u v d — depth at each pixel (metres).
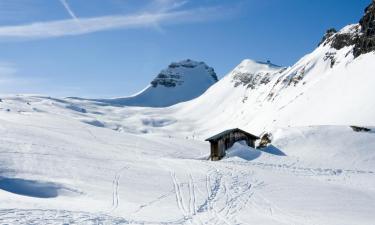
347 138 72.69
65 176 45.22
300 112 170.12
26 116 145.75
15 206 27.86
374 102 124.69
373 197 41.62
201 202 35.66
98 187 41.09
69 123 143.62
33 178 42.91
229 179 47.50
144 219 27.80
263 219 29.84
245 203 35.94
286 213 32.69
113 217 26.83
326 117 142.50
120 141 118.12
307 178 51.88
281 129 80.56
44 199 34.06
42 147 63.25
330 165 63.12
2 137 68.69
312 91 183.25
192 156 108.81
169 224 26.69
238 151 69.62
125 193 38.81
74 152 63.28
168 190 40.84
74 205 32.00
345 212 34.22
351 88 152.12
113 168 52.03
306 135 75.31
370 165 63.72
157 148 117.38
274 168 58.28
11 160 50.56
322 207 35.75
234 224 27.64
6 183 41.06
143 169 52.78
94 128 140.62
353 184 49.69
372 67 153.62
